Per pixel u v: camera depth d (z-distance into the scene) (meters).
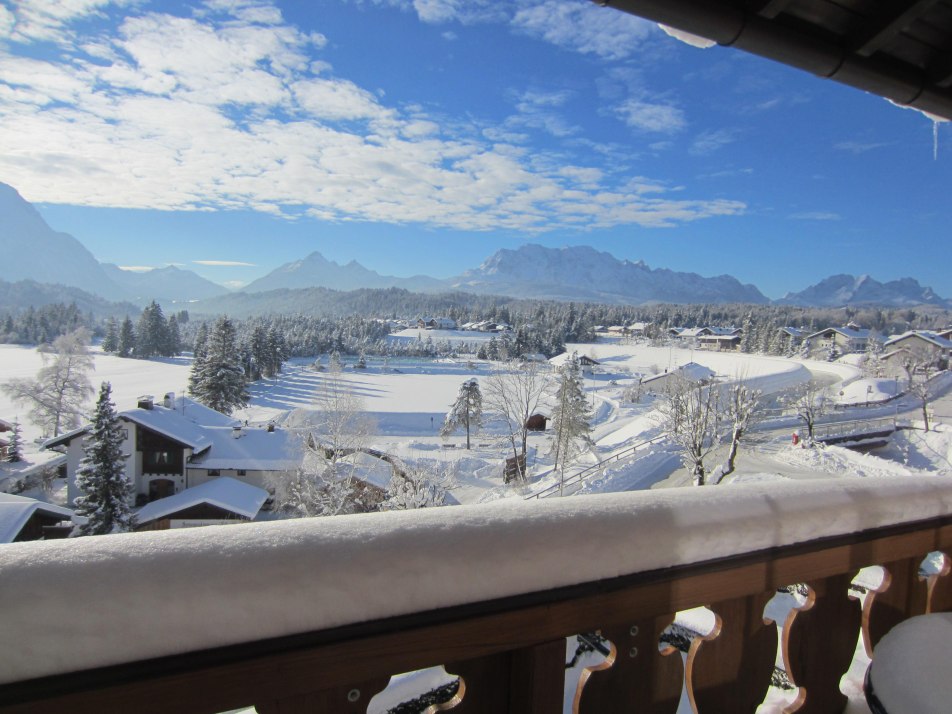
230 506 16.78
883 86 1.61
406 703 1.69
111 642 0.60
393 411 39.25
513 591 0.81
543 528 0.85
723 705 1.10
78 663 0.59
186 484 19.64
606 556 0.88
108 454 14.38
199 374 37.16
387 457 20.08
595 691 0.93
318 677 0.70
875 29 1.40
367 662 0.73
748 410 18.31
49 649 0.58
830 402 35.59
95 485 14.28
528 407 25.20
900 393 40.03
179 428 20.14
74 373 35.81
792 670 1.24
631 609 0.93
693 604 1.01
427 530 0.78
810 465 21.95
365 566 0.71
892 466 21.83
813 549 1.16
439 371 70.25
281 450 20.28
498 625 0.82
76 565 0.61
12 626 0.57
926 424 28.56
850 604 1.31
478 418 30.69
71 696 0.60
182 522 16.75
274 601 0.66
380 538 0.74
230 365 37.53
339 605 0.70
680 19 1.28
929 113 1.78
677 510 0.99
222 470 19.72
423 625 0.76
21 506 11.10
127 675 0.61
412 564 0.74
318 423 22.73
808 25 1.45
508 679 0.88
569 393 24.95
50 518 12.46
